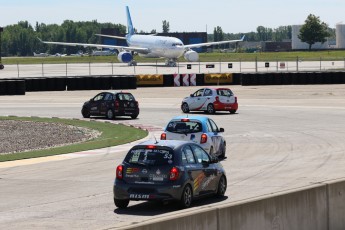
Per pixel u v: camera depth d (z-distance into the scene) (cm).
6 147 8712
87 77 19038
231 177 6038
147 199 4506
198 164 4756
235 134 9562
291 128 10225
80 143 8838
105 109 12169
